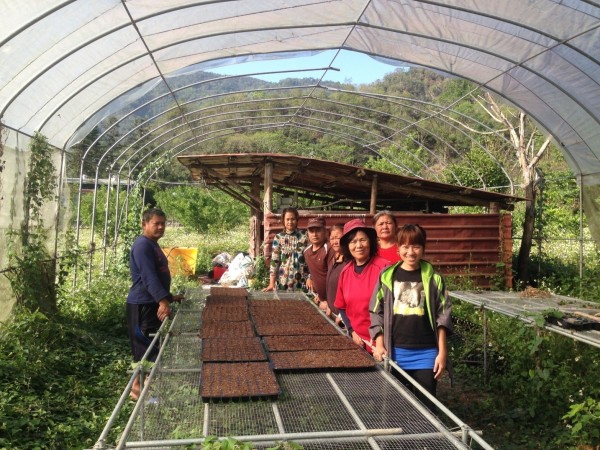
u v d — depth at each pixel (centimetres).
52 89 764
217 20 779
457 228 1168
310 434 249
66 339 747
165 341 409
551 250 1552
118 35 728
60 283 893
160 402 295
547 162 2648
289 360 363
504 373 656
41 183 821
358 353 384
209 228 2591
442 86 3981
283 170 1189
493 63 907
